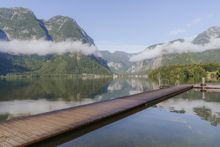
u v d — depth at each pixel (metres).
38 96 51.00
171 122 17.88
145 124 17.12
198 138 13.55
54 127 14.02
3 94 55.16
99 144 12.38
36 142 11.68
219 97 35.81
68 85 95.62
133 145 12.21
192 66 176.25
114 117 19.45
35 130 13.20
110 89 71.50
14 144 10.80
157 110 23.39
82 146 12.10
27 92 60.28
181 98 34.28
